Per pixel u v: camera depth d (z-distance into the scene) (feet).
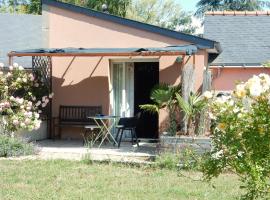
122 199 27.86
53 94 57.57
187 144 39.17
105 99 57.16
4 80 50.03
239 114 16.66
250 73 58.80
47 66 57.47
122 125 50.19
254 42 62.90
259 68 58.23
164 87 48.67
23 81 51.11
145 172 36.45
